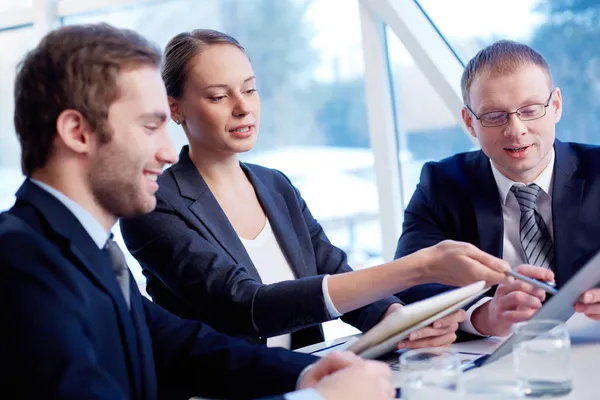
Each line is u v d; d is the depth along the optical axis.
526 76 2.05
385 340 1.45
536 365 1.28
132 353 1.33
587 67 3.13
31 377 1.07
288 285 1.81
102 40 1.31
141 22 3.95
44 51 1.30
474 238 2.23
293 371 1.48
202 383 1.56
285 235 2.23
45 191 1.29
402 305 1.98
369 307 2.00
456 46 3.35
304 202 2.44
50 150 1.30
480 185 2.25
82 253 1.26
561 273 2.09
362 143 3.80
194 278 1.95
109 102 1.29
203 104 2.11
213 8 3.87
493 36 3.27
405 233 2.34
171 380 1.60
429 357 1.28
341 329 3.47
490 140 2.12
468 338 1.81
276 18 3.79
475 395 1.30
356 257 3.94
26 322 1.09
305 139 3.90
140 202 1.36
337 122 3.82
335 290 1.75
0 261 1.14
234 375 1.53
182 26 3.92
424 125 3.58
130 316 1.38
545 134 2.08
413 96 3.57
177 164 2.17
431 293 2.03
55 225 1.25
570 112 3.22
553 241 2.14
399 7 3.25
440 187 2.32
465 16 3.28
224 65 2.10
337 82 3.76
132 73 1.31
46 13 3.96
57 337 1.09
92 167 1.31
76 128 1.29
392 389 1.21
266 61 3.86
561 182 2.15
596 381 1.34
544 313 1.49
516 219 2.20
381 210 3.61
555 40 3.16
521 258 2.19
